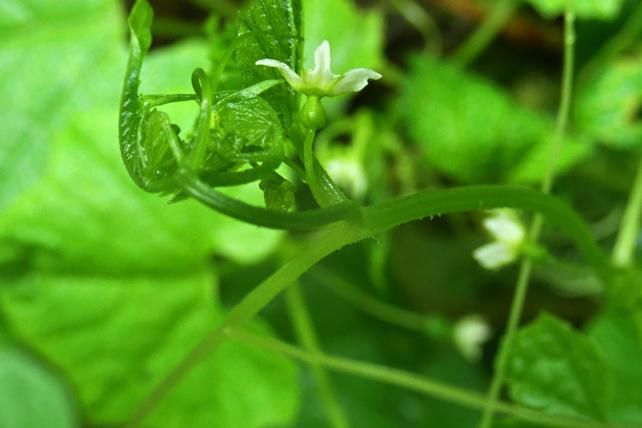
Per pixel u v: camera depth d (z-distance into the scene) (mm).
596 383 169
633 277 171
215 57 155
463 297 241
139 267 204
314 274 231
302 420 235
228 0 223
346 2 207
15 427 217
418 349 243
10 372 218
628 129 214
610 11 198
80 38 210
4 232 198
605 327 190
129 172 130
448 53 233
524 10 223
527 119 209
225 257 226
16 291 201
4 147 206
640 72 215
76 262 202
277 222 130
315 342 209
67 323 203
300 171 135
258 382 208
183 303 206
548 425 172
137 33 128
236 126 130
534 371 171
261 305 156
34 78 208
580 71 220
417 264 240
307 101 133
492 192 146
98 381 205
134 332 205
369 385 240
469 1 223
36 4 209
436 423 236
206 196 128
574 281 228
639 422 187
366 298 232
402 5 222
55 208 199
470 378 239
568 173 221
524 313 239
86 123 199
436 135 210
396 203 141
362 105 231
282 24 134
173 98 130
